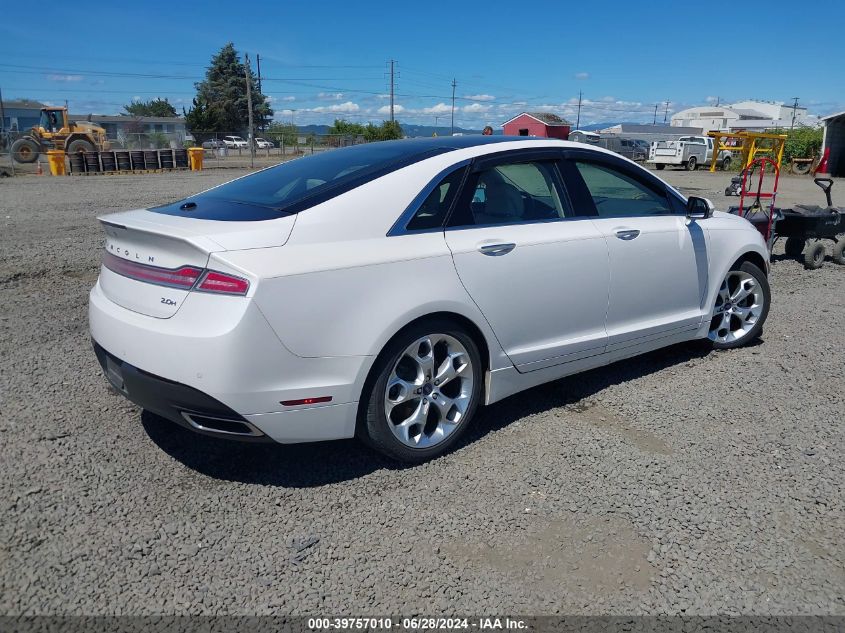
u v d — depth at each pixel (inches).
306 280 120.0
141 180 987.9
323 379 123.3
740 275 207.6
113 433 150.6
